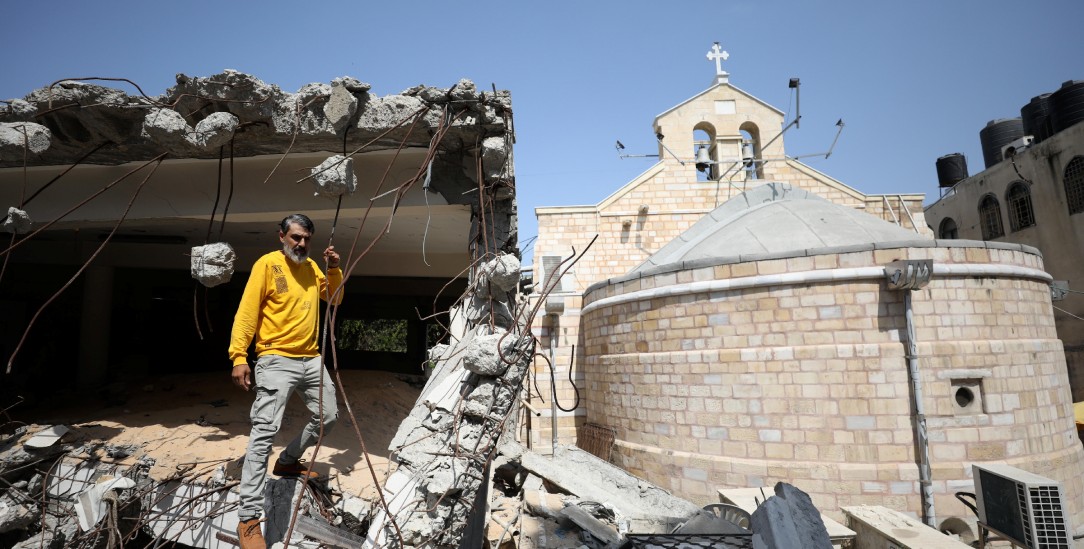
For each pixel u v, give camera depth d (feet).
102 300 31.65
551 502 18.99
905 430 29.91
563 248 70.79
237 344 11.42
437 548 10.89
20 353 32.73
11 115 15.99
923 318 31.04
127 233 29.71
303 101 15.62
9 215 15.19
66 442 17.46
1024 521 23.06
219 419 20.21
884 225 43.78
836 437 30.66
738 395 33.22
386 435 21.29
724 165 73.72
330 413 12.68
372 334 50.57
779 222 43.42
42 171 19.43
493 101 16.25
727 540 9.87
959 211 77.92
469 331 17.90
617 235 71.00
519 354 12.55
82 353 30.94
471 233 18.89
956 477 29.25
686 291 36.06
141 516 14.06
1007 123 83.61
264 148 17.44
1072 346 58.59
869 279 31.50
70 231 28.86
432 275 38.40
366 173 18.97
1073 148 59.16
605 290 44.01
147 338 37.06
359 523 12.71
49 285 34.47
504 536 16.03
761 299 33.53
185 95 15.21
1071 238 59.57
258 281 11.90
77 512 14.56
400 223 25.70
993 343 31.22
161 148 17.38
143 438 17.79
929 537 20.71
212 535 13.66
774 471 31.42
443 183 18.70
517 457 21.16
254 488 11.29
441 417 13.34
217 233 29.58
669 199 72.28
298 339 12.21
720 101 75.31
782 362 32.24
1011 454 30.07
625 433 40.06
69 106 15.49
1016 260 33.94
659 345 37.78
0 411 19.07
